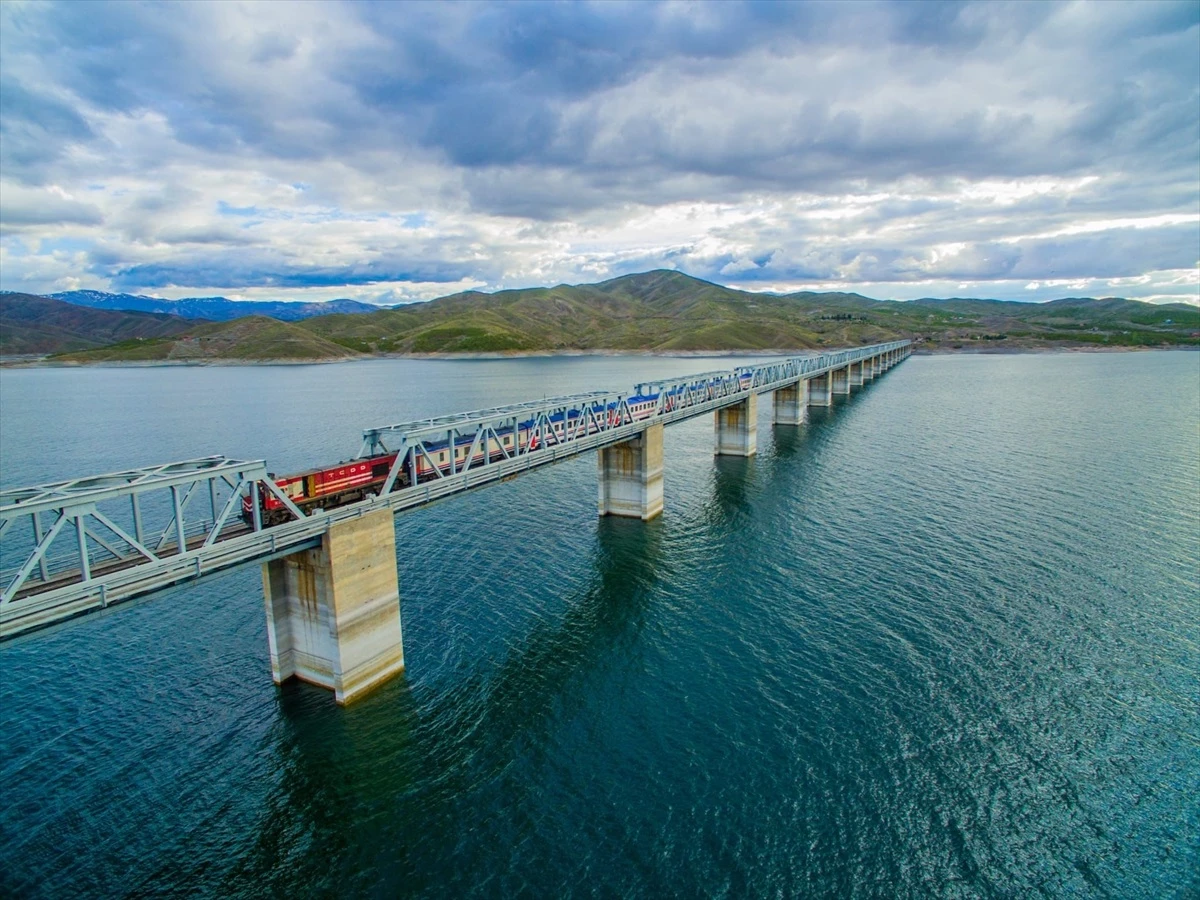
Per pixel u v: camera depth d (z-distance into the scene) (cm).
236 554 2827
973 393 15325
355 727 3098
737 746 2922
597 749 2925
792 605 4212
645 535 5619
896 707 3173
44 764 2861
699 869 2319
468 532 5741
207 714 3198
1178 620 3956
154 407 15038
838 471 7700
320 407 14600
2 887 2255
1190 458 8044
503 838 2467
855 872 2305
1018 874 2302
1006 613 4059
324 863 2381
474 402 15050
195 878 2319
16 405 15662
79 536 2414
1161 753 2866
